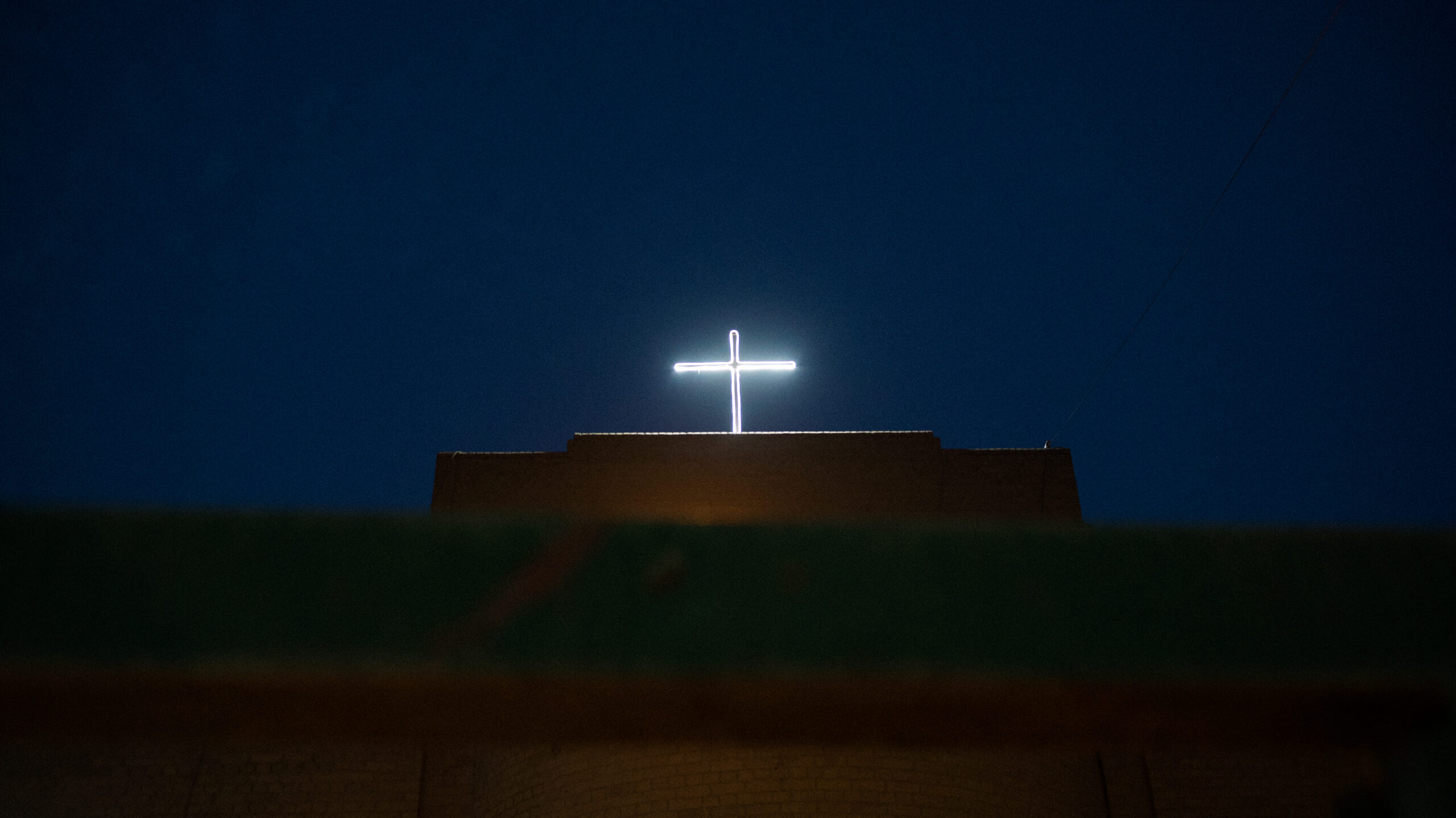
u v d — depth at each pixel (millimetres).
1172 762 11492
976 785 9086
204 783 11320
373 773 11555
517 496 12383
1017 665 1697
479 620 1662
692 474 12508
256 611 1640
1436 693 1786
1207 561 1800
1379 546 1829
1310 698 1796
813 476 12594
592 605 1689
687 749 9039
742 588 1720
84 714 1791
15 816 10906
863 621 1708
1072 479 12844
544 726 1921
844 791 8773
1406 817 1931
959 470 12750
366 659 1623
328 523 1711
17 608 1605
